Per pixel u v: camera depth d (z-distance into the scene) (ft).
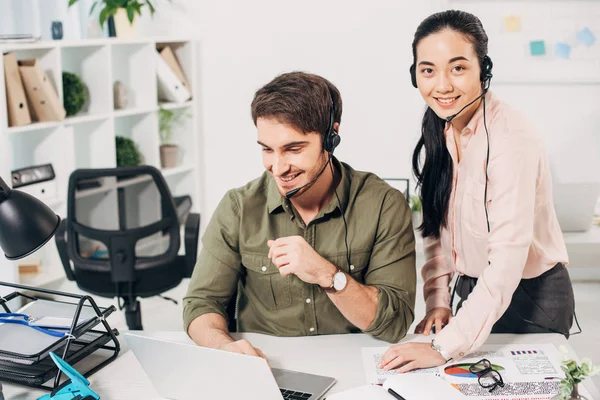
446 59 5.24
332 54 13.10
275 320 5.71
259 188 5.72
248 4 13.34
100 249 11.89
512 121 5.36
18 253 4.79
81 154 12.14
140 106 12.94
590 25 12.20
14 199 4.77
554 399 4.35
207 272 5.73
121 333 5.76
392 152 13.16
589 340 10.58
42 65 10.86
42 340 5.00
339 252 5.54
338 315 5.68
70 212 9.12
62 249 9.40
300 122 4.87
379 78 12.97
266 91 4.97
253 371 4.25
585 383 4.68
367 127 13.17
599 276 12.90
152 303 12.43
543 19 12.29
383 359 5.08
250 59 13.56
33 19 12.01
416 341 5.55
